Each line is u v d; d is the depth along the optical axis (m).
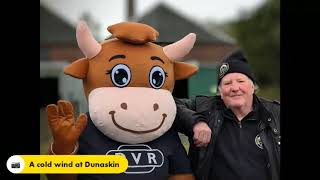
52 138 3.30
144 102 3.31
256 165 3.56
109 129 3.32
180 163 3.54
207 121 3.65
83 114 3.21
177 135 3.63
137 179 3.34
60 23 18.94
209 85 8.41
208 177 3.58
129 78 3.35
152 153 3.42
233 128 3.66
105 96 3.32
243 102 3.62
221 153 3.58
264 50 25.03
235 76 3.67
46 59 17.48
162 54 3.52
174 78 3.66
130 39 3.36
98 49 3.43
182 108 3.61
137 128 3.30
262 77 24.80
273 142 3.61
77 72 3.44
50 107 3.14
